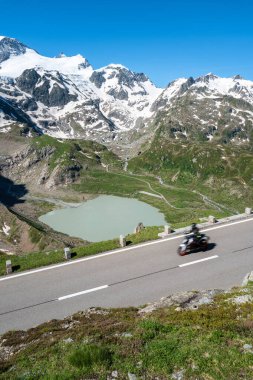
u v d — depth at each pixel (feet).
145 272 112.47
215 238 136.77
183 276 108.17
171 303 80.53
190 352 55.16
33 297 102.22
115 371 52.65
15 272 119.96
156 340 60.18
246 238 134.72
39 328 79.51
